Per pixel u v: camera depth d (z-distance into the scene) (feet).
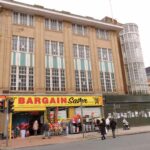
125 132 66.08
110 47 94.84
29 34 78.33
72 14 87.20
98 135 61.87
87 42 89.51
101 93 84.69
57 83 77.87
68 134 69.82
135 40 116.67
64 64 81.51
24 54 75.36
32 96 70.85
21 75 72.69
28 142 53.67
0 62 69.82
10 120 64.59
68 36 85.46
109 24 95.20
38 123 74.43
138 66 112.06
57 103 74.08
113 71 91.81
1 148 44.65
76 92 79.71
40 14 82.12
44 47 79.36
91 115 79.66
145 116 92.94
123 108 87.25
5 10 76.02
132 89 109.09
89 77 85.10
